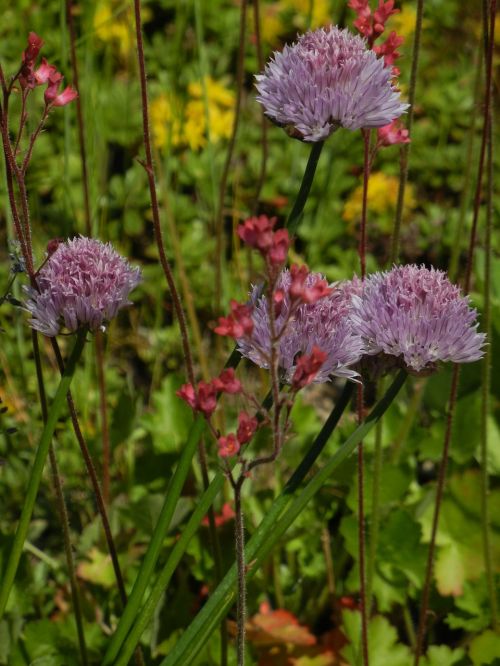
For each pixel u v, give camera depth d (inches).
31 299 8.4
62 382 8.2
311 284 8.2
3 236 19.9
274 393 7.1
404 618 15.1
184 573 14.3
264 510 14.8
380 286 8.2
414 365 7.9
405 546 13.8
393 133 9.4
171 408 15.9
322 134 8.2
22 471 15.8
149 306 20.8
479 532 14.5
